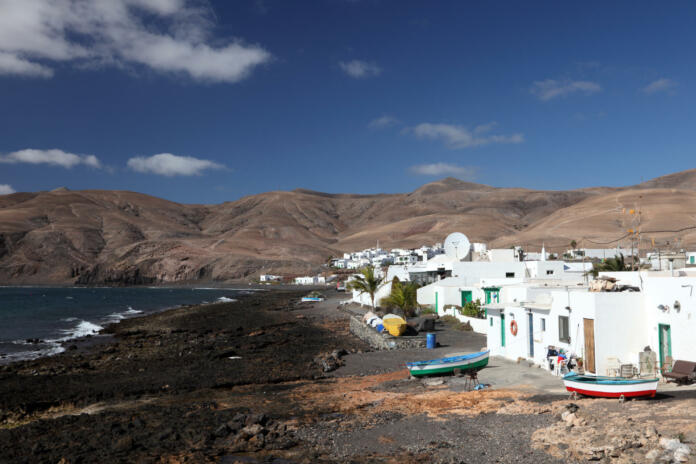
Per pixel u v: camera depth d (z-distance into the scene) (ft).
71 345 159.22
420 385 79.05
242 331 184.55
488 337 101.19
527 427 50.93
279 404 71.31
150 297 474.90
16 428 62.69
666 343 62.95
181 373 102.73
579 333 69.46
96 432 58.80
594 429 46.42
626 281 71.41
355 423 58.23
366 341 144.46
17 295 497.46
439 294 170.09
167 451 51.24
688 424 44.29
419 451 47.32
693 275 73.61
